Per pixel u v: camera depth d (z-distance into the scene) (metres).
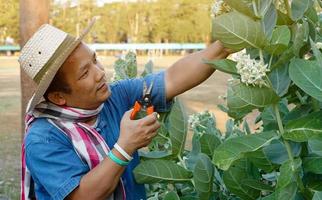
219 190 1.77
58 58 1.63
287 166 1.27
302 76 1.26
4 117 11.70
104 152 1.70
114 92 1.91
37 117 1.74
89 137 1.71
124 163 1.58
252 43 1.33
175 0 38.28
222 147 1.31
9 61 33.97
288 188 1.29
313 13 1.54
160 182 1.66
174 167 1.63
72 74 1.66
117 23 39.00
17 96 16.03
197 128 2.13
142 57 33.28
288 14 1.43
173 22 38.59
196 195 1.76
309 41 1.44
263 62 1.36
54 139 1.68
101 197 1.60
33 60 1.72
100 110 1.77
